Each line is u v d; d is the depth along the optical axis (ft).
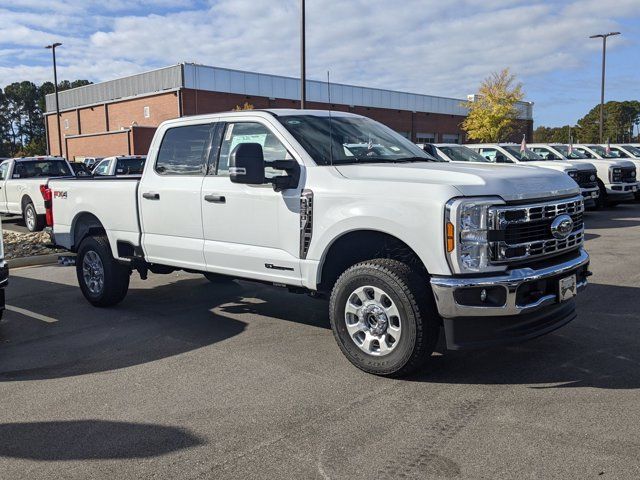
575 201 16.10
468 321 14.19
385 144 19.04
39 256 35.58
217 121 19.47
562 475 10.57
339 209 15.70
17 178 52.54
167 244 20.61
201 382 15.65
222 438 12.45
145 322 21.67
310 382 15.39
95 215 23.50
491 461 11.14
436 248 14.05
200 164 19.70
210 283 28.19
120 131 148.25
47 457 11.92
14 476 11.25
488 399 13.97
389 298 14.90
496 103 146.82
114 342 19.42
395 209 14.62
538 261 15.05
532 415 13.03
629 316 20.45
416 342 14.60
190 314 22.63
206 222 19.21
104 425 13.28
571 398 13.87
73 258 31.30
